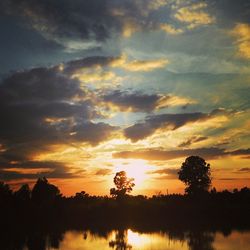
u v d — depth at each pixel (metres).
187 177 133.00
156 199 137.25
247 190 131.50
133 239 68.31
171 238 68.75
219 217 119.12
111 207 131.00
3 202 114.06
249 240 64.56
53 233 83.50
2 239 71.25
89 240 68.12
